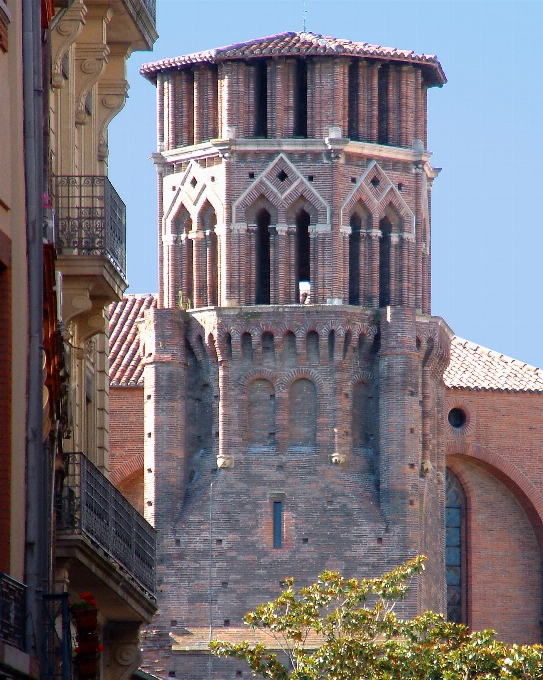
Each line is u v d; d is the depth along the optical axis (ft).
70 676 328.29
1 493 315.17
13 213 322.55
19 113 325.62
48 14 358.43
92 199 426.10
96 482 422.41
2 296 318.45
